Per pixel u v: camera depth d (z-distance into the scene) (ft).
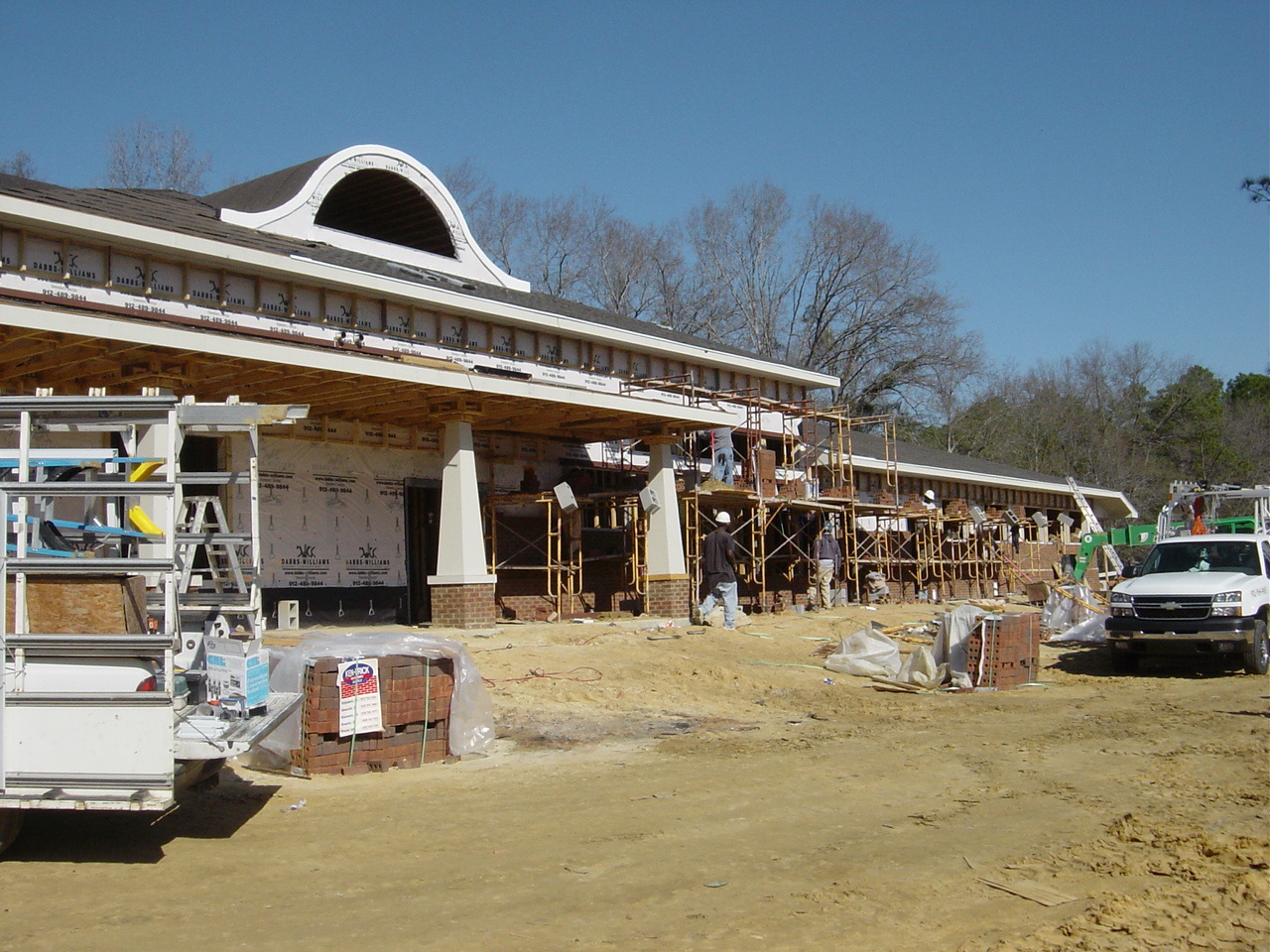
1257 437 230.89
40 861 23.41
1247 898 20.38
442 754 35.12
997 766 33.83
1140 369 241.35
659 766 34.19
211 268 55.01
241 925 19.51
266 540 58.34
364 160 72.08
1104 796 29.43
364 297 62.44
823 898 20.89
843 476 108.27
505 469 74.23
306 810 28.30
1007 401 236.43
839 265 176.65
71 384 49.93
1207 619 56.65
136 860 23.59
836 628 77.71
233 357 45.83
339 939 18.80
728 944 18.52
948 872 22.58
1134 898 20.45
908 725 42.45
